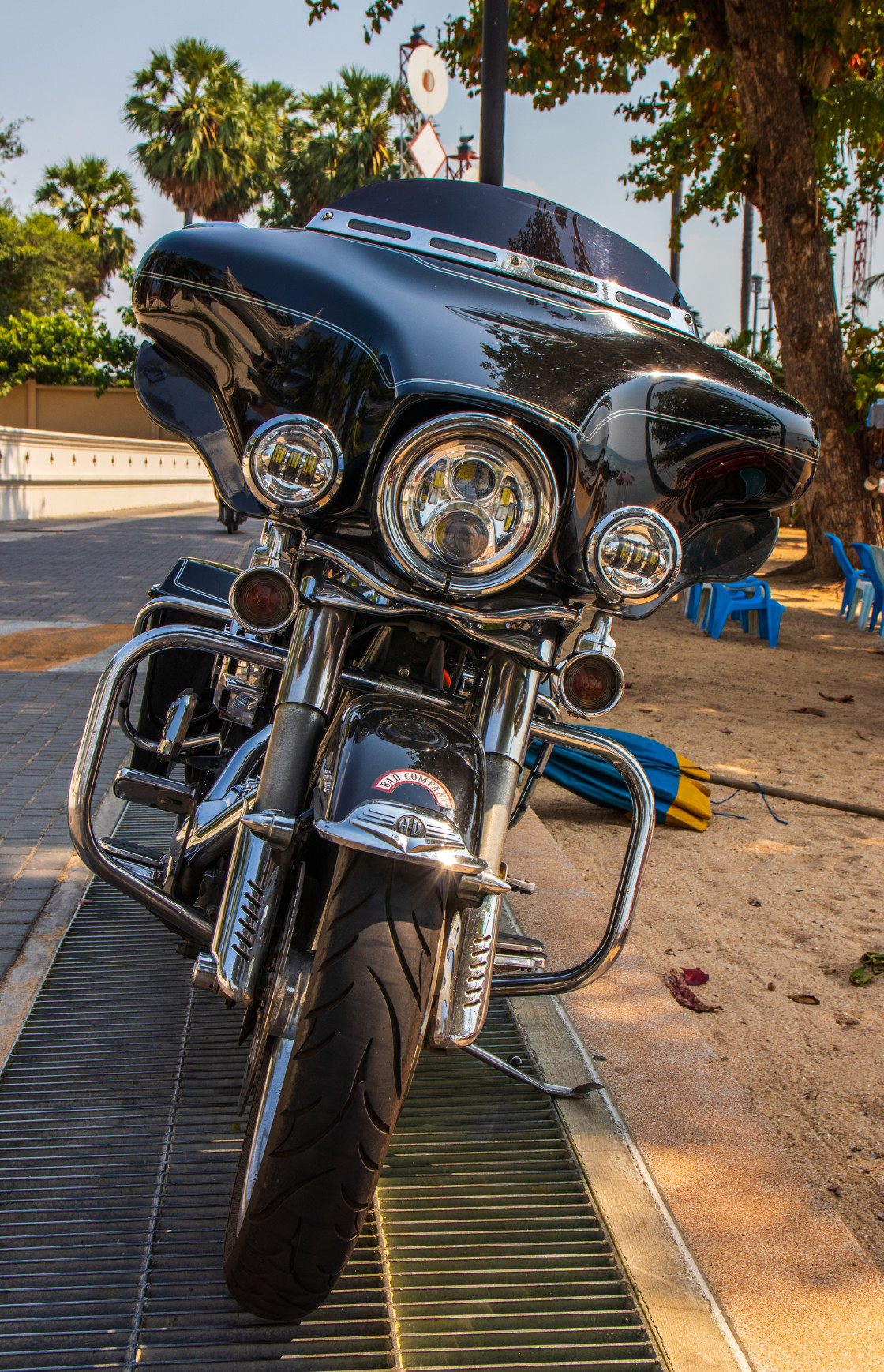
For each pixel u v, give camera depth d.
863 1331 1.89
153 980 3.05
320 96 40.47
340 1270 1.66
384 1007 1.59
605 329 2.39
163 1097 2.49
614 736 5.34
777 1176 2.31
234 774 2.25
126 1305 1.88
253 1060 1.83
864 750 6.75
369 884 1.66
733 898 4.30
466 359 1.98
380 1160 1.59
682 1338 1.86
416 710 1.90
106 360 36.06
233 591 1.92
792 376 15.38
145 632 2.20
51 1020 2.82
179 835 2.28
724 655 10.03
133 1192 2.16
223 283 2.22
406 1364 1.79
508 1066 2.48
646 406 2.09
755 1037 3.22
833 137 13.98
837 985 3.57
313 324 2.11
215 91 38.88
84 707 6.25
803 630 11.81
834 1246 2.11
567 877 3.97
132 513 26.55
